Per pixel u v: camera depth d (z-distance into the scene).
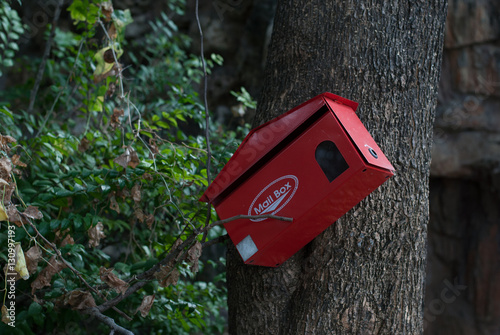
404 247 1.68
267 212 1.53
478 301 5.74
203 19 5.60
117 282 1.66
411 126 1.71
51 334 2.14
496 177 5.39
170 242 2.25
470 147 5.38
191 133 4.54
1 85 4.73
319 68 1.71
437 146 5.50
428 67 1.75
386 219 1.66
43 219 1.98
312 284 1.67
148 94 3.35
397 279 1.68
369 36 1.69
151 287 2.02
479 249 5.74
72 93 2.80
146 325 2.42
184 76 3.65
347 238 1.65
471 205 5.88
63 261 1.66
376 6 1.70
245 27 5.61
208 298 2.83
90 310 1.70
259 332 1.74
